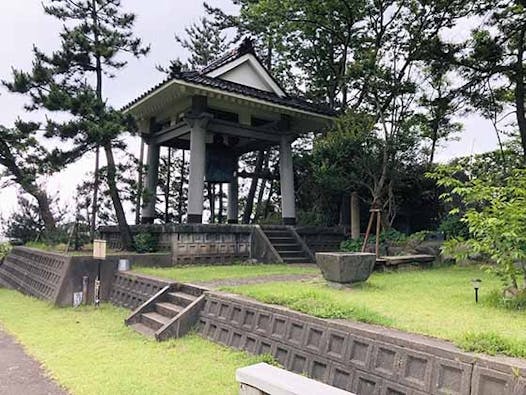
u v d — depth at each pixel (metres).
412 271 8.63
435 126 14.11
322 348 3.81
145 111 12.76
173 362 4.54
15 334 6.02
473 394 2.65
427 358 2.99
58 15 10.65
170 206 20.05
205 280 7.18
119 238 11.98
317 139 13.38
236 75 12.59
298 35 15.96
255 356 4.44
